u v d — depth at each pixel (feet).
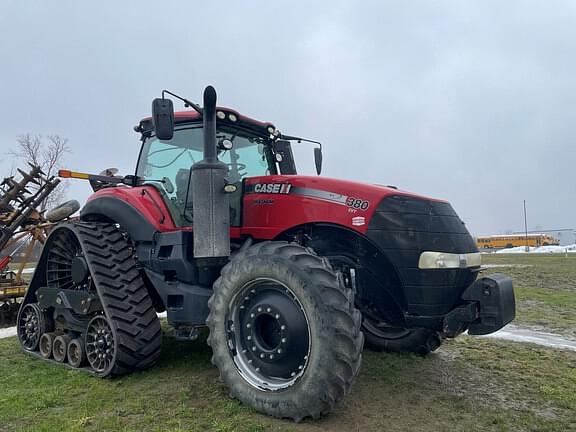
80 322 14.76
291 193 12.42
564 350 16.88
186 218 13.67
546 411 10.86
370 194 11.64
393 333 15.65
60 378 13.33
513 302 11.27
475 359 15.39
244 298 11.02
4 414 10.46
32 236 24.52
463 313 10.94
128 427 9.66
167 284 13.41
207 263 11.98
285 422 9.76
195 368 13.87
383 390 12.14
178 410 10.52
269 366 10.46
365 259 12.21
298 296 9.82
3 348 17.74
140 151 15.98
